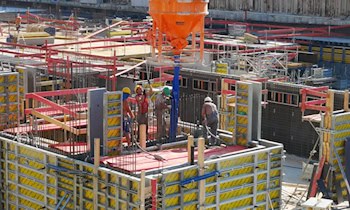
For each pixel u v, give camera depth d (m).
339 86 64.38
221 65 55.00
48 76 44.16
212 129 30.98
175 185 25.88
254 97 29.92
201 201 26.42
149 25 68.44
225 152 28.77
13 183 29.50
